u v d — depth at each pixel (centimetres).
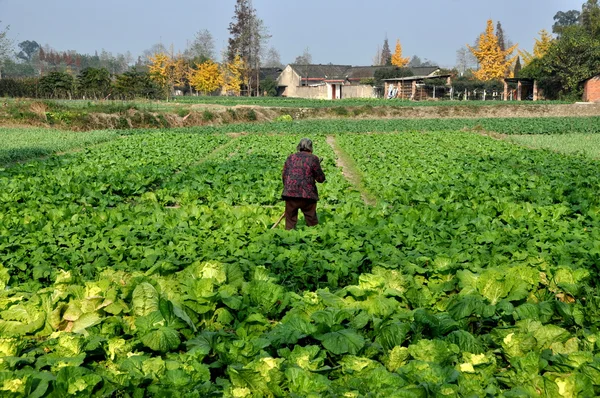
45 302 660
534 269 760
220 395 485
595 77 7431
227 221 1220
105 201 1567
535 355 534
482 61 11038
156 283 710
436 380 493
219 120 5425
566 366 518
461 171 2017
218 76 10488
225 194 1689
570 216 1378
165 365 523
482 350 581
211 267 748
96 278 802
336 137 3825
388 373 497
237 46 11719
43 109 4472
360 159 2466
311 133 4178
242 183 1823
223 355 547
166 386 481
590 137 3675
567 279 755
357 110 6325
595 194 1554
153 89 7100
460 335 585
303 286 834
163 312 615
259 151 2895
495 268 773
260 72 13625
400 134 3891
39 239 1045
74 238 1045
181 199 1638
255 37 11712
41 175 2055
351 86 10450
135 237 1040
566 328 663
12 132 3800
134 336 616
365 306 662
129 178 1870
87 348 557
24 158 2673
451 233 1082
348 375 520
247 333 627
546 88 8331
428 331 617
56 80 6506
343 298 709
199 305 648
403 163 2238
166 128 4722
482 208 1365
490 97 9312
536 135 3953
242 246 982
